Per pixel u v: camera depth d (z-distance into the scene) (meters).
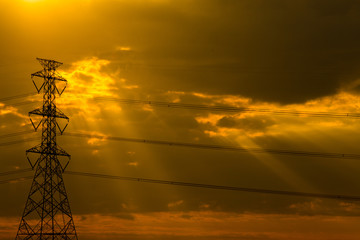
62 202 88.19
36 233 86.00
